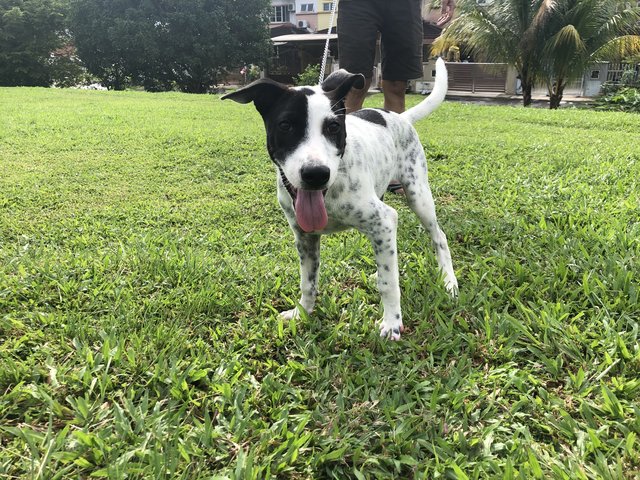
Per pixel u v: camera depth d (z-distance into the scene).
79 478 0.53
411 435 0.60
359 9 1.36
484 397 0.66
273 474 0.55
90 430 0.61
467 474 0.55
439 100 1.04
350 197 0.76
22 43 8.48
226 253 1.10
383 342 0.77
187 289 0.93
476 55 6.87
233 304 0.89
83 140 2.24
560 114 3.21
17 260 1.04
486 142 2.15
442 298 0.88
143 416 0.62
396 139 0.93
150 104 3.70
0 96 4.07
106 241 1.17
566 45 5.06
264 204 1.44
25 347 0.76
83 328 0.79
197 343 0.77
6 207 1.39
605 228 1.13
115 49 8.46
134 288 0.93
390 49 1.44
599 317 0.79
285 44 9.42
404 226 1.23
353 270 1.03
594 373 0.68
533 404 0.63
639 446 0.56
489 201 1.41
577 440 0.57
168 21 8.43
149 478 0.53
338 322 0.85
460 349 0.77
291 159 0.68
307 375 0.72
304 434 0.61
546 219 1.25
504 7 5.39
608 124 2.77
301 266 0.85
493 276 0.98
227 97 0.74
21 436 0.59
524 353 0.75
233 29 8.77
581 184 1.47
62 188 1.57
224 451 0.58
